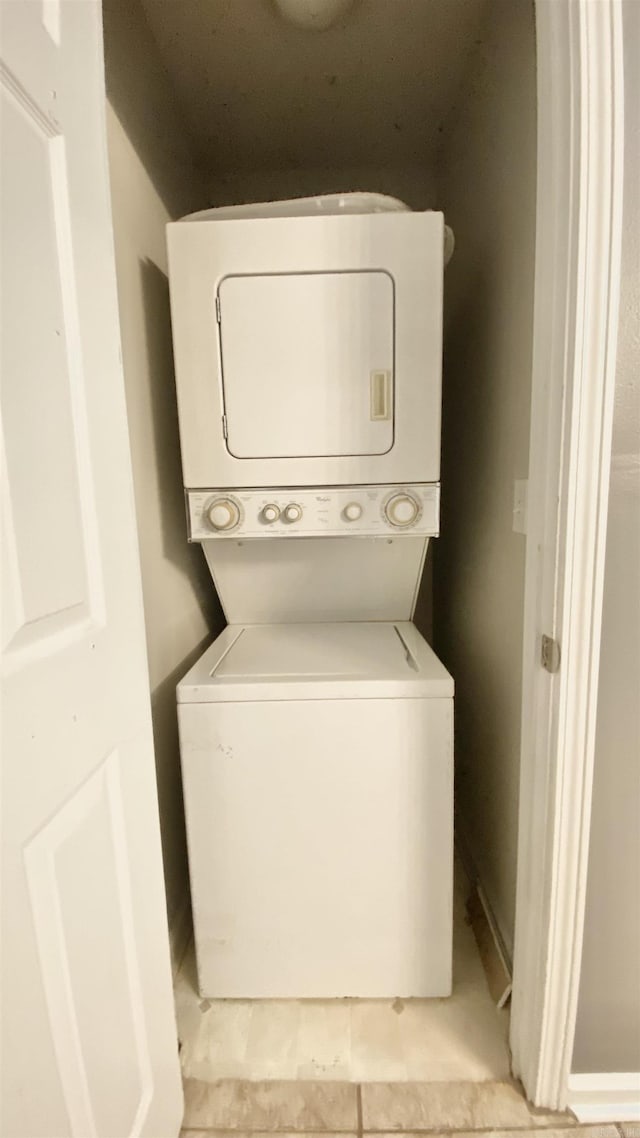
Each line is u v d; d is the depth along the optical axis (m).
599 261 0.85
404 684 1.19
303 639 1.50
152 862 0.97
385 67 1.54
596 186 0.83
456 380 1.79
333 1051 1.23
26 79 0.61
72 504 0.72
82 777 0.73
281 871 1.26
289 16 1.32
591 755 0.98
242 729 1.21
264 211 1.31
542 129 0.88
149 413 1.36
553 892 1.02
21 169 0.61
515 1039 1.17
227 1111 1.13
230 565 1.57
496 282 1.38
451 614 1.93
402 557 1.57
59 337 0.69
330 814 1.24
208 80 1.57
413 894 1.27
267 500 1.35
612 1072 1.14
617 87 0.81
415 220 1.24
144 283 1.36
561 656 0.95
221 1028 1.28
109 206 0.83
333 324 1.28
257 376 1.30
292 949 1.30
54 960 0.66
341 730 1.21
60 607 0.68
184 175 1.73
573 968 1.05
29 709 0.61
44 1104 0.63
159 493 1.41
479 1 1.33
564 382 0.89
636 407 0.92
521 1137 1.07
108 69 1.16
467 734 1.74
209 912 1.29
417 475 1.33
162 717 1.40
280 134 1.83
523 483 1.20
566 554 0.92
